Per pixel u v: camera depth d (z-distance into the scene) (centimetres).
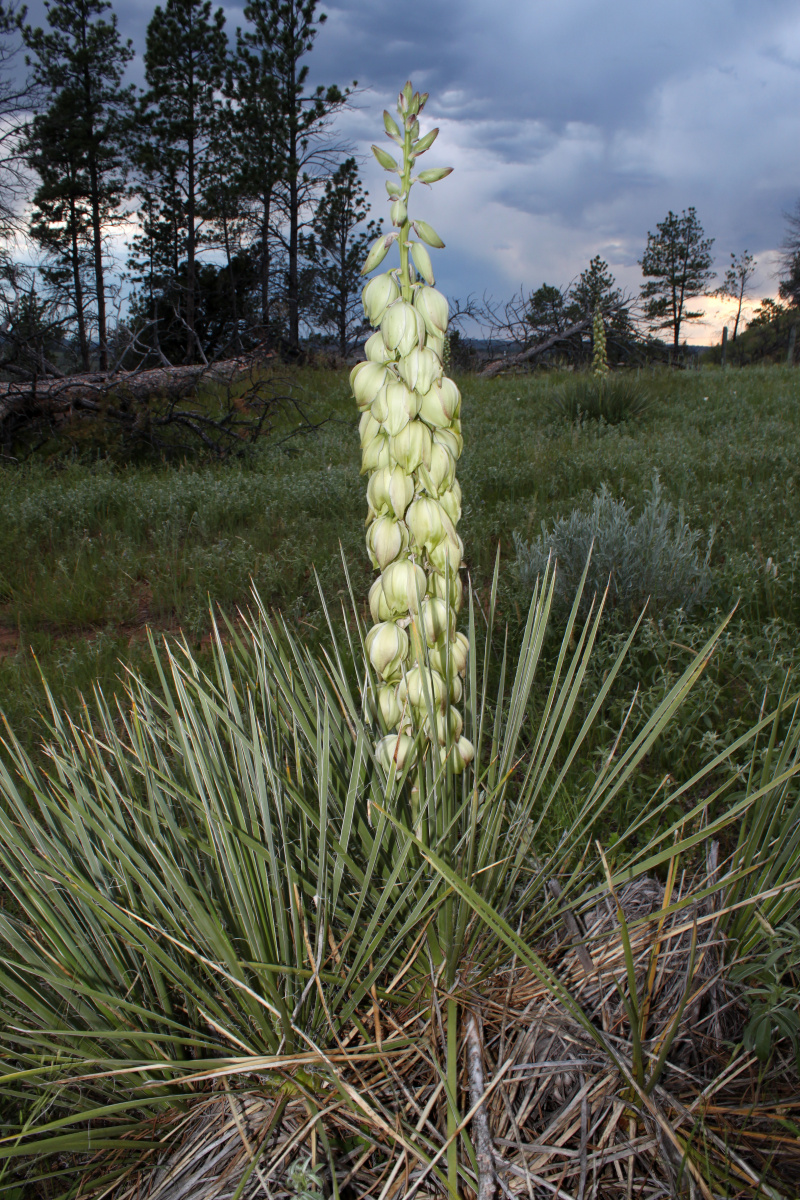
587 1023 127
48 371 1167
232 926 149
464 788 157
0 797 185
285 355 1883
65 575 543
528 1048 150
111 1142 130
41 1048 142
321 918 130
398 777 147
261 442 1009
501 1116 141
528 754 264
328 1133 142
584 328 2202
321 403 1395
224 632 457
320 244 2838
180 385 1207
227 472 862
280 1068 132
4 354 1059
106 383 1034
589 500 611
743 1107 137
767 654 322
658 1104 137
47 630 495
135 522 661
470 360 2275
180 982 134
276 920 138
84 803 148
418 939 146
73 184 2659
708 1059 152
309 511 675
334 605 469
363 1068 147
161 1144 140
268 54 2392
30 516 657
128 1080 143
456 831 160
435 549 141
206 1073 124
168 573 547
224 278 2520
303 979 144
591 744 285
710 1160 130
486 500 678
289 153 2536
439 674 147
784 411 1046
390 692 154
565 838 164
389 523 140
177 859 162
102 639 426
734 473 680
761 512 538
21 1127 136
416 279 138
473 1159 127
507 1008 153
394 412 130
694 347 5278
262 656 170
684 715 277
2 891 199
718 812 232
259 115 2416
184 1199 134
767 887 173
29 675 398
